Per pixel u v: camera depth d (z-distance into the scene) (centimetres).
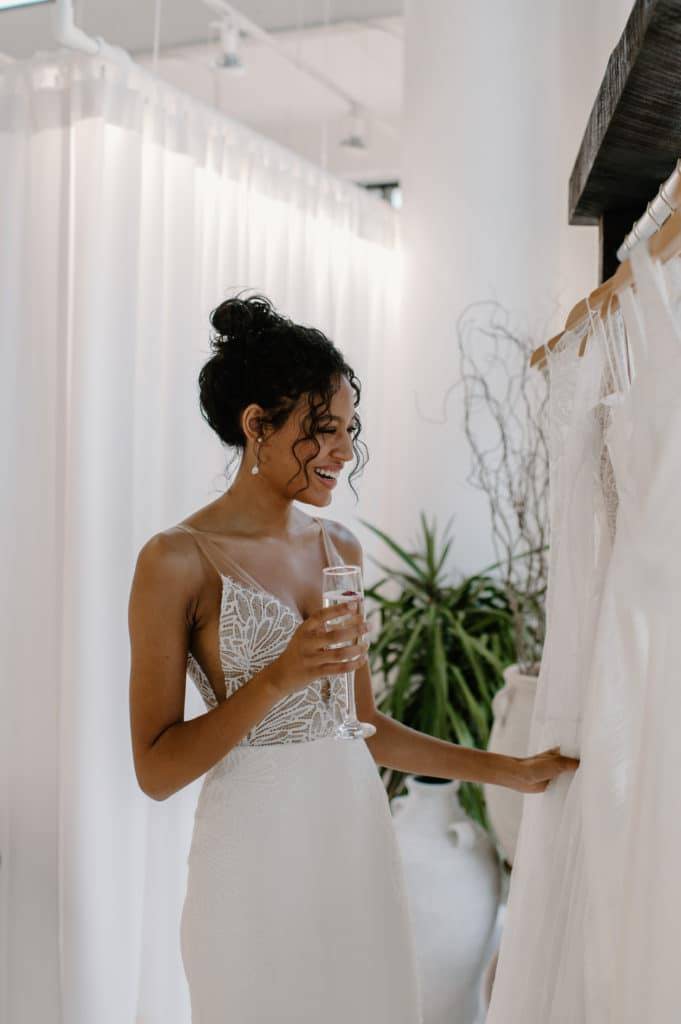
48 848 188
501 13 302
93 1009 185
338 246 311
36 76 189
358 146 406
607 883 102
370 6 381
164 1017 199
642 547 89
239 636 129
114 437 190
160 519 212
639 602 99
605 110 122
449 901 207
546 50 300
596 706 103
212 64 355
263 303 135
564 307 304
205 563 131
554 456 131
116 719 191
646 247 85
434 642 275
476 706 261
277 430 130
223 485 233
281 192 262
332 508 311
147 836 198
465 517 313
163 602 126
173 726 125
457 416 313
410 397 323
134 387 195
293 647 114
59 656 187
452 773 146
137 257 195
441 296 313
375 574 346
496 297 306
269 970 124
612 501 120
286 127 538
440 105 310
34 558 188
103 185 189
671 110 113
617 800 102
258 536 138
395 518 338
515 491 303
